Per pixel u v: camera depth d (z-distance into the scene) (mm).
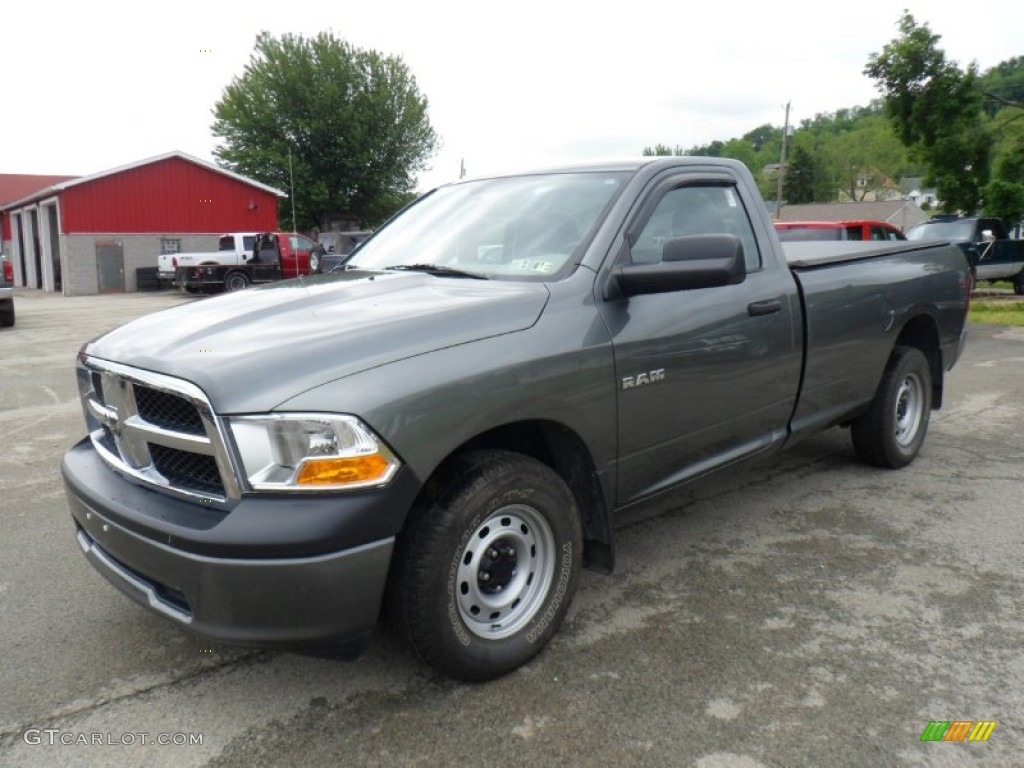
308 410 2355
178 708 2746
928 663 2975
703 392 3523
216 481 2498
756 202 4082
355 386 2426
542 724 2627
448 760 2461
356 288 3254
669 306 3361
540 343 2854
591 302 3094
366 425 2393
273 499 2359
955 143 18828
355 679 2902
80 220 28188
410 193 45125
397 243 4008
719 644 3117
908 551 3994
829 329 4277
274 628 2369
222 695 2818
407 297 3039
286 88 41406
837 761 2438
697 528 4324
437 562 2586
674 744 2520
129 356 2736
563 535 2967
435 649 2658
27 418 7066
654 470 3414
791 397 4121
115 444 2945
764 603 3457
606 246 3227
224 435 2371
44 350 11625
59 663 3027
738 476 5211
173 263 26844
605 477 3156
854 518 4449
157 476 2652
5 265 14844
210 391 2400
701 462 3695
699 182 3756
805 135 95188
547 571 2963
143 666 3008
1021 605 3424
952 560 3885
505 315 2859
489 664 2801
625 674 2910
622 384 3127
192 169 30375
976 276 18891
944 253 5566
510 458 2791
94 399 3018
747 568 3816
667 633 3203
